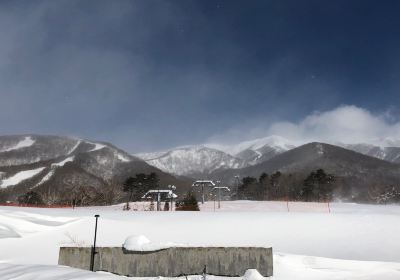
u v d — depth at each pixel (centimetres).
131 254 2056
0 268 1450
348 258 2498
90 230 3095
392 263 2222
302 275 2098
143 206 6662
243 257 2053
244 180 13225
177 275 2030
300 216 3494
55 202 8912
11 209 3841
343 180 16612
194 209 6109
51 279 1227
